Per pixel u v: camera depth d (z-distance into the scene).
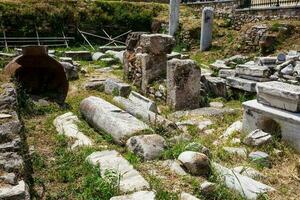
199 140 6.77
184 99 9.10
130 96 9.11
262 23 16.83
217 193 4.56
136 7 23.00
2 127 5.49
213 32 18.56
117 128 6.20
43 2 21.31
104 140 6.38
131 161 5.31
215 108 9.20
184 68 8.93
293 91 6.43
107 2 22.75
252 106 6.92
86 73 13.56
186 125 7.85
